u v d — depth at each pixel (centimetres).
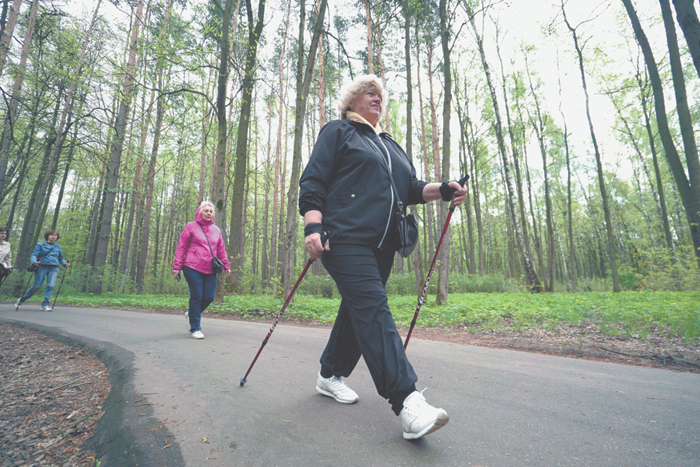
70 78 1287
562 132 2183
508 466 142
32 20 1194
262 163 2600
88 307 971
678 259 1250
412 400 156
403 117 2484
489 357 360
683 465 144
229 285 1255
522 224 1995
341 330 211
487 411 205
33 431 202
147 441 166
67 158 1662
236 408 205
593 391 245
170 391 237
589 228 4009
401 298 1233
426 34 1355
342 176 179
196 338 451
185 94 1127
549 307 802
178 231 3519
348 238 167
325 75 1881
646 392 244
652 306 678
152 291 1878
